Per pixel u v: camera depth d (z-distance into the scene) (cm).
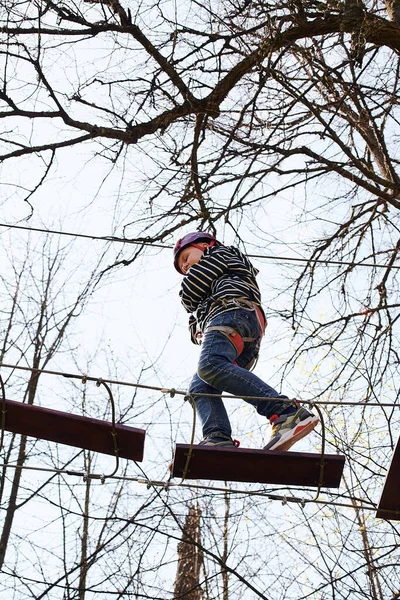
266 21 689
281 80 674
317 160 709
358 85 701
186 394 443
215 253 526
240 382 479
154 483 449
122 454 470
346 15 705
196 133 716
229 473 466
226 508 785
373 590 679
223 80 705
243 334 497
